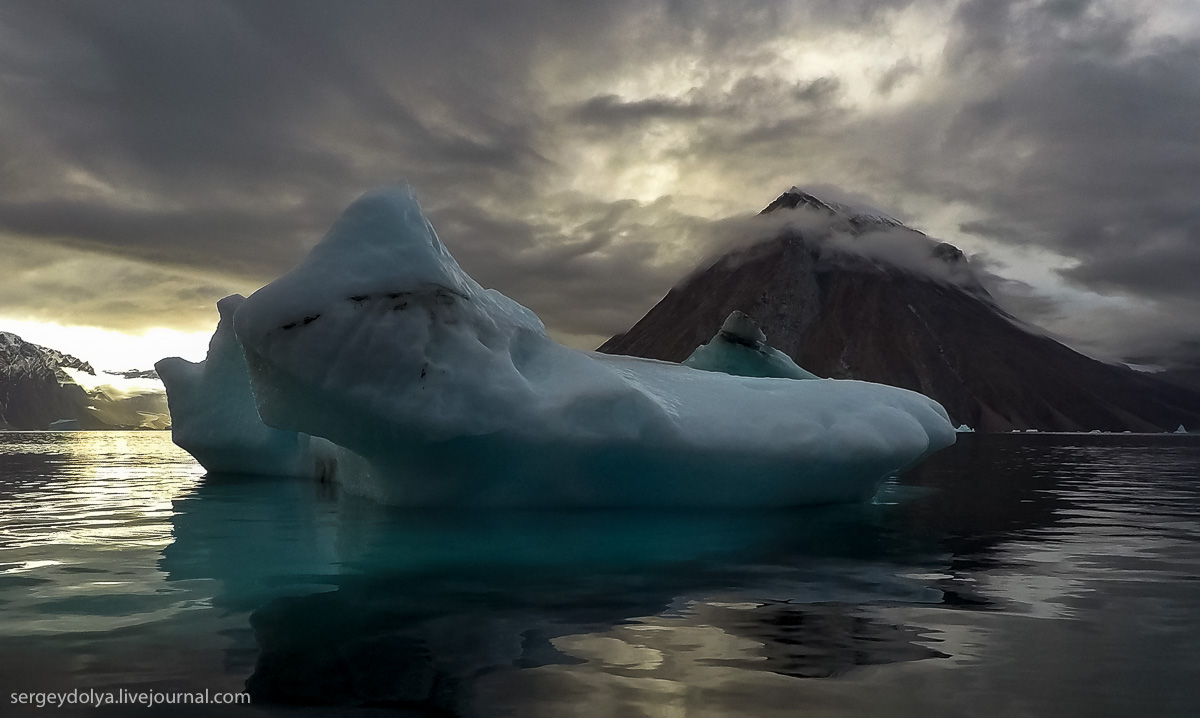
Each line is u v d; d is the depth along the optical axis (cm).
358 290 653
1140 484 1195
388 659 269
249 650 278
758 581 405
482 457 695
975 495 961
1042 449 3203
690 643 291
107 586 383
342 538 545
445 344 671
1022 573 433
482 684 245
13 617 322
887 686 245
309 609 339
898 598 368
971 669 262
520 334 766
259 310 641
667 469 711
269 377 677
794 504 787
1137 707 228
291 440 1179
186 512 705
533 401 678
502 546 513
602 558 470
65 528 598
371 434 681
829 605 353
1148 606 356
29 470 1365
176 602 350
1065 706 228
